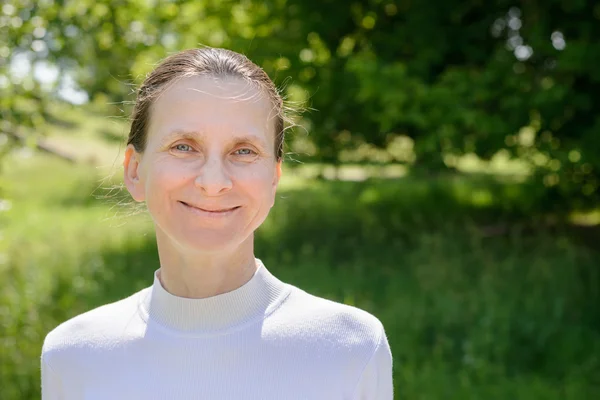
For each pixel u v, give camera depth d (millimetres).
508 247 7348
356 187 11555
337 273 6852
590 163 6613
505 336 4934
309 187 12445
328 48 8398
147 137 1524
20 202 11977
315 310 1612
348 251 7730
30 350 4570
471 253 7078
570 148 6676
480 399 4250
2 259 6188
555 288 5828
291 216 9133
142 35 7371
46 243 8031
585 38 6680
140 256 7449
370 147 8812
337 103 8164
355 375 1570
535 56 7137
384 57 7680
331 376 1546
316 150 8750
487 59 7531
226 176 1429
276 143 1586
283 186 12742
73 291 5930
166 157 1460
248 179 1453
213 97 1457
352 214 9234
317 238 8172
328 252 7570
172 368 1536
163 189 1449
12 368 4328
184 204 1455
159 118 1489
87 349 1603
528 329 5059
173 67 1519
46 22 6102
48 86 5918
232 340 1542
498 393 4316
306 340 1561
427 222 8688
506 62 7016
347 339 1584
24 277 6059
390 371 1638
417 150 6961
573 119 7164
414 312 5496
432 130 6855
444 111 6703
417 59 7461
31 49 5992
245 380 1523
